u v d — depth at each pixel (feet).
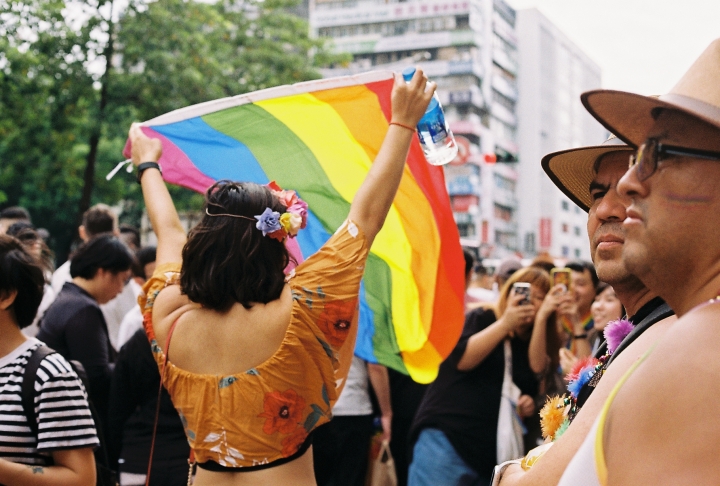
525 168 262.47
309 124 8.81
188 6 65.67
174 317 6.86
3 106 60.18
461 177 213.05
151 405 12.57
